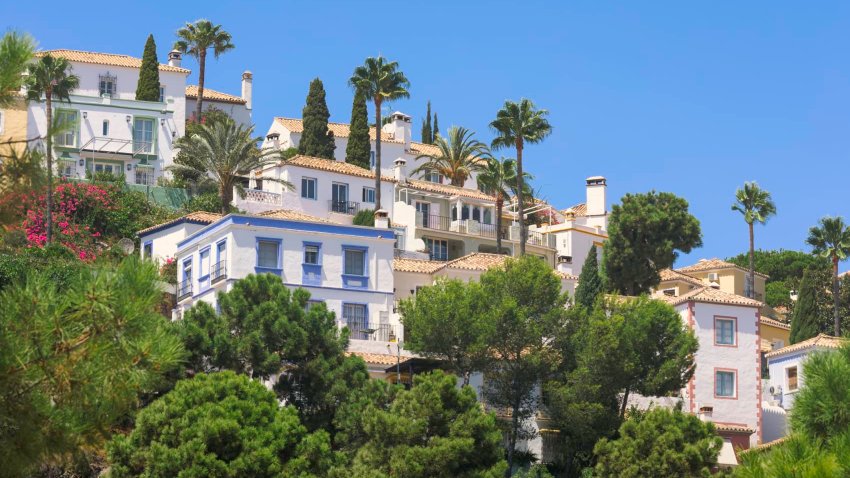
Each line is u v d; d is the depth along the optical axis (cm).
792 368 7988
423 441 5250
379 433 5181
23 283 1897
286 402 5512
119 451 4531
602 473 5888
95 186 9156
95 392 1872
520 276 6588
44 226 8562
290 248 7338
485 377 6419
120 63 11650
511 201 11412
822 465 2038
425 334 6328
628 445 5878
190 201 9669
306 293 5822
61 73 9344
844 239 10944
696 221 10294
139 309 1905
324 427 5412
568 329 6494
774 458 2141
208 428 4553
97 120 10700
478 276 8256
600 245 11519
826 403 2353
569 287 8906
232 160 9544
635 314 6550
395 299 7838
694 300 7688
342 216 10156
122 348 1898
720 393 7581
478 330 6278
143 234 8594
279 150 9931
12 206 1947
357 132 11544
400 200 10569
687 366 6556
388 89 10825
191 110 12331
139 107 10869
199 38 12525
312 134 11338
